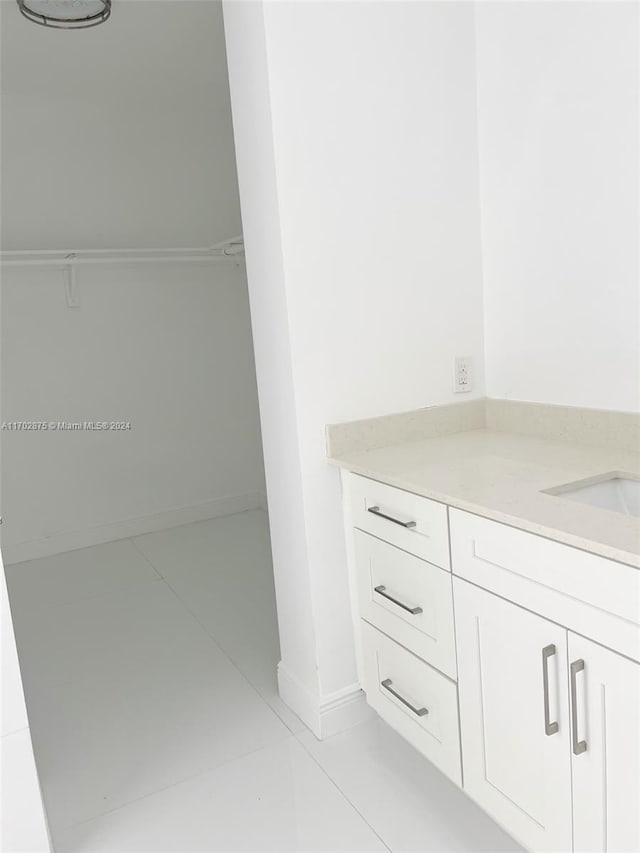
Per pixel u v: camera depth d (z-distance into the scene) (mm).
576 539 1101
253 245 1879
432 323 2000
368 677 1903
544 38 1747
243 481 4230
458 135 1973
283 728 2018
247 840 1599
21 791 1445
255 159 1786
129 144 3682
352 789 1740
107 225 3660
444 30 1911
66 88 3352
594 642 1112
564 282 1810
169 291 3861
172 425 3959
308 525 1848
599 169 1663
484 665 1387
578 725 1168
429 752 1635
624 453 1701
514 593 1271
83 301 3631
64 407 3646
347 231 1816
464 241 2027
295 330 1771
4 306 3441
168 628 2732
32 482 3621
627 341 1667
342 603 1929
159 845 1604
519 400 2018
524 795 1331
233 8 1771
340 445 1861
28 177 3445
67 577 3361
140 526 3932
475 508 1320
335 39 1742
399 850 1533
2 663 1399
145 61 3086
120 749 1971
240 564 3379
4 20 2596
